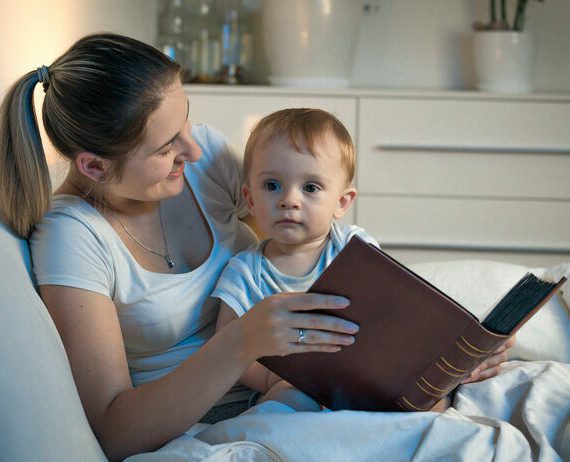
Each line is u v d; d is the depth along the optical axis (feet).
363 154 10.23
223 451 3.39
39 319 3.33
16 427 2.76
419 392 3.54
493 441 3.43
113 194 4.17
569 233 10.26
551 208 10.23
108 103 3.77
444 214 10.28
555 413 3.83
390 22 11.49
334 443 3.44
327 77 10.39
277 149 4.33
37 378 2.99
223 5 10.99
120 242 4.03
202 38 10.81
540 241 10.28
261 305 3.49
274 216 4.33
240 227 4.84
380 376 3.55
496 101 10.12
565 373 4.16
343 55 10.37
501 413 4.00
